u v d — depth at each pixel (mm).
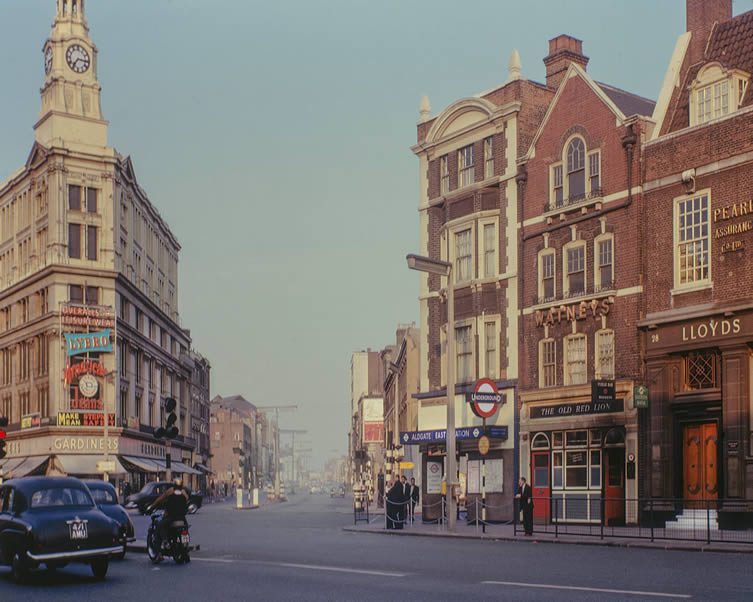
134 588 16062
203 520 47438
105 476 59969
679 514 30828
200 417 126250
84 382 71312
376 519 46969
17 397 77938
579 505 35688
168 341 95938
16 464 74750
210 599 14227
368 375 139250
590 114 37062
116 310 74625
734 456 29141
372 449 103250
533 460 38281
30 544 16781
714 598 12984
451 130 45000
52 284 72000
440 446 44438
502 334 41062
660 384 32344
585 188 37188
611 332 35344
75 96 77375
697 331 31047
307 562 20234
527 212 40156
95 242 74500
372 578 16609
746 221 30172
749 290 29906
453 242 43906
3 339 81312
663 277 33188
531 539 27281
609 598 13148
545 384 38438
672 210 33031
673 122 34438
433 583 15586
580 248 37375
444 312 44531
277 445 121312
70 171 73750
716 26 34875
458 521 40750
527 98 41562
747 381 29375
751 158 30203
